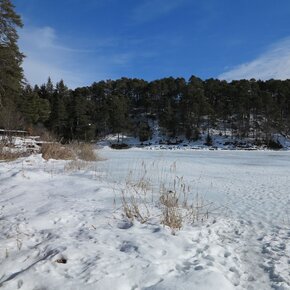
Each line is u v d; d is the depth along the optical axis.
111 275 3.81
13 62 38.22
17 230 5.25
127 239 4.94
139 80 107.31
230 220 6.62
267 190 10.31
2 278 3.82
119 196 7.99
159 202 7.48
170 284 3.67
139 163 18.86
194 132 80.69
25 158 15.17
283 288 3.84
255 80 104.94
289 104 87.38
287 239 5.57
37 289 3.54
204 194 9.38
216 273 3.92
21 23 36.03
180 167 17.95
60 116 67.94
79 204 6.94
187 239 5.13
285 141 77.69
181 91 95.56
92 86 106.31
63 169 12.75
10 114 24.05
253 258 4.77
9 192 7.86
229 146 73.38
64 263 4.09
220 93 95.44
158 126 90.88
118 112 79.75
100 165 15.91
